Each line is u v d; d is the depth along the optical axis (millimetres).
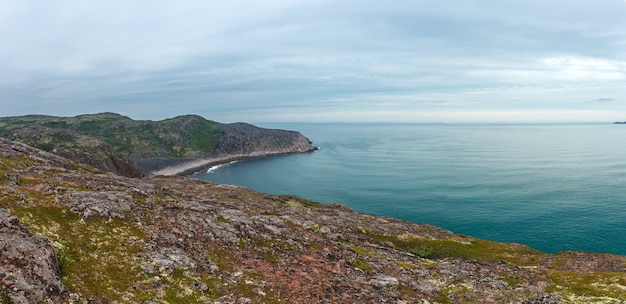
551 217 126062
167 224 37938
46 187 38219
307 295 30688
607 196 152250
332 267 39344
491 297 35344
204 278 29516
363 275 38531
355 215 88688
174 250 32594
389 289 35156
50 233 27750
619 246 99000
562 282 41906
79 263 25344
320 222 70125
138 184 57875
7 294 18203
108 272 25656
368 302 31141
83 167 72188
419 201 157125
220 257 34781
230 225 43625
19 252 21109
